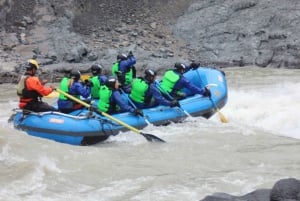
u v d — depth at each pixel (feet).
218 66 153.28
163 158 58.18
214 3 178.50
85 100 69.97
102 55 152.66
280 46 151.23
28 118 66.64
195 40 167.43
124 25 172.65
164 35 169.58
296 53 145.79
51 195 47.06
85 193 47.62
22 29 163.43
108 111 70.33
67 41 157.69
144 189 48.21
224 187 47.85
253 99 93.86
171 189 47.88
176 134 68.39
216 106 77.41
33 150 58.70
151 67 143.54
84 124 65.67
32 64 68.18
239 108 87.92
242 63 152.76
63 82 70.49
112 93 69.67
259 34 160.66
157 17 177.27
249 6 171.94
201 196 45.88
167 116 71.92
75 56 149.38
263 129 73.67
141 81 72.02
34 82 66.95
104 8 176.45
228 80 123.65
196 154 59.36
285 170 52.31
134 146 63.93
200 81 82.69
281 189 35.24
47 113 66.39
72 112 70.23
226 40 164.25
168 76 76.13
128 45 161.38
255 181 49.06
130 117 68.80
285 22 160.15
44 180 50.57
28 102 67.62
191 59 157.07
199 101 75.97
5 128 67.21
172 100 73.77
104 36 166.09
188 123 73.56
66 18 167.73
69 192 47.91
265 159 56.59
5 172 51.72
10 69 135.13
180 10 180.34
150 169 54.08
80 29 168.45
